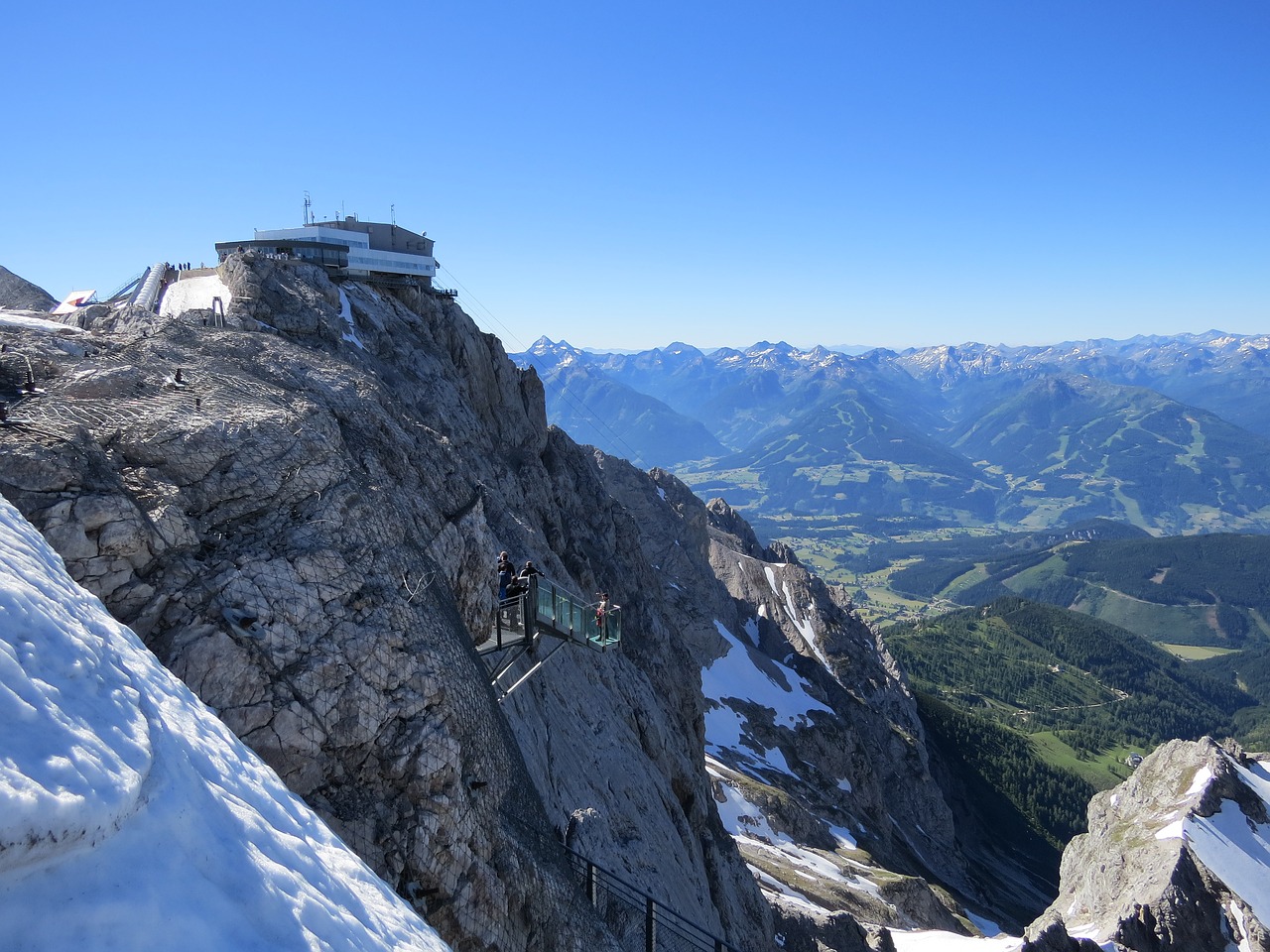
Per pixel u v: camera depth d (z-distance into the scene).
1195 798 104.44
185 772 7.18
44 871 5.25
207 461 15.23
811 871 84.00
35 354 15.89
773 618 163.12
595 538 72.00
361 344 44.00
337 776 13.84
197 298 40.66
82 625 7.61
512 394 66.81
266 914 6.56
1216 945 85.19
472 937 14.57
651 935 20.61
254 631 13.80
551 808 24.86
